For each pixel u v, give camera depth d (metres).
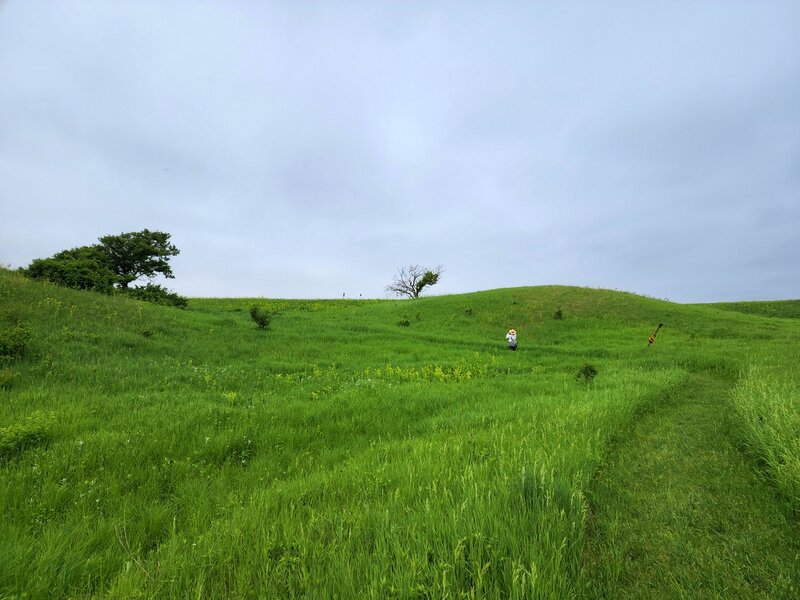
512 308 35.91
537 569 2.53
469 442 5.90
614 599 2.71
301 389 10.98
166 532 3.95
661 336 26.12
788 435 4.91
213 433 6.66
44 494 4.37
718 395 10.07
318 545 3.03
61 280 23.72
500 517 3.26
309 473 5.34
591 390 10.48
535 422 6.71
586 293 39.59
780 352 16.55
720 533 3.50
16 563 3.07
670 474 4.84
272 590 2.61
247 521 3.60
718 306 50.28
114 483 4.80
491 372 15.54
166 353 14.99
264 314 23.83
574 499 3.69
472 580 2.57
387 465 4.96
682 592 2.76
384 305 41.75
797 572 2.91
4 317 14.42
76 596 2.88
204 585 2.77
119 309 20.05
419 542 2.91
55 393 8.69
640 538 3.46
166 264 36.41
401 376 13.97
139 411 7.79
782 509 3.85
